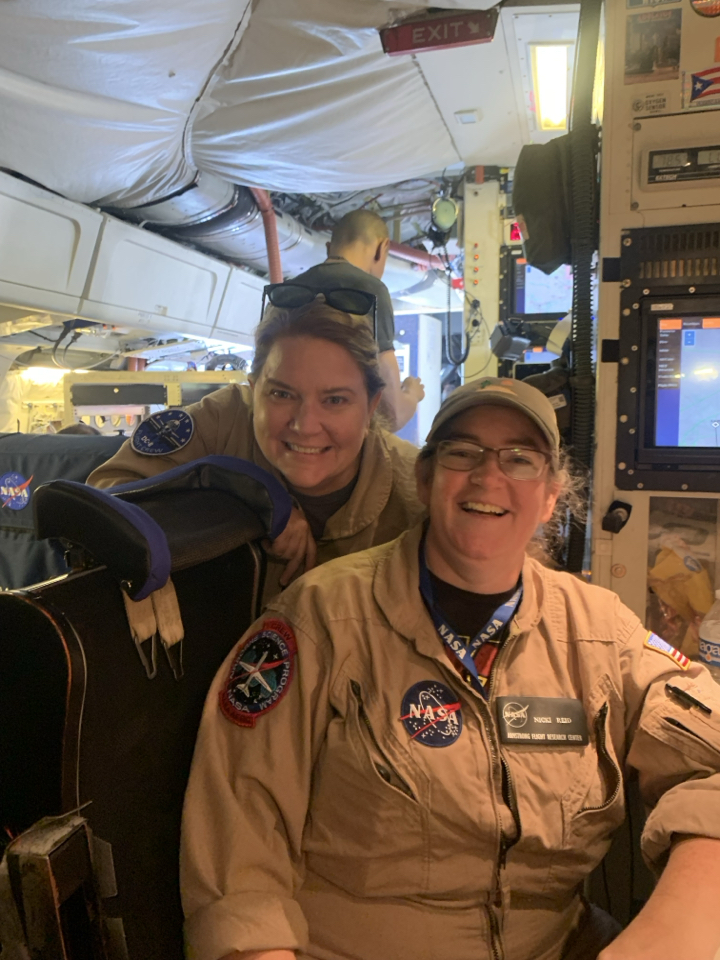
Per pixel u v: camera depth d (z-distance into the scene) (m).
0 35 1.86
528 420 1.12
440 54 2.28
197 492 1.25
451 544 1.11
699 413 1.57
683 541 1.60
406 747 1.03
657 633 1.63
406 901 1.02
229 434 1.59
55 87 2.15
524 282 3.10
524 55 2.29
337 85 2.42
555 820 1.02
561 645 1.15
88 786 0.83
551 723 1.07
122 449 1.58
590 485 1.74
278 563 1.47
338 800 1.04
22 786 0.81
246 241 4.00
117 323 3.88
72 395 3.33
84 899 0.80
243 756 1.04
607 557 1.64
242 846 0.98
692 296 1.55
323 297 1.30
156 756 0.99
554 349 2.26
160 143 2.73
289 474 1.35
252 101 2.53
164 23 1.95
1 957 0.77
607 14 1.56
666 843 1.00
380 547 1.27
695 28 1.52
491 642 1.14
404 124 2.76
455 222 3.67
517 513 1.10
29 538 2.00
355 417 1.33
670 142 1.55
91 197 3.05
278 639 1.12
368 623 1.12
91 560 0.93
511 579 1.14
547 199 1.81
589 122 1.72
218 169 3.13
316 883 1.05
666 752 1.07
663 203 1.56
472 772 1.02
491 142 2.95
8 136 2.34
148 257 3.65
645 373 1.59
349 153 2.95
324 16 2.05
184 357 5.81
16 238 2.86
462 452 1.11
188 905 0.95
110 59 2.06
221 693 1.09
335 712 1.08
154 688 0.99
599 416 1.63
